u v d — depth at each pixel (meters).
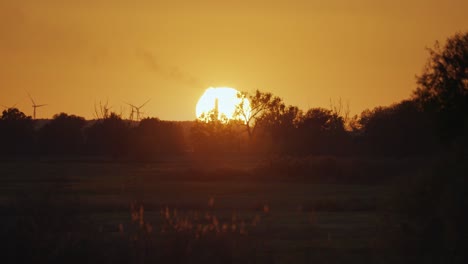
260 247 56.75
